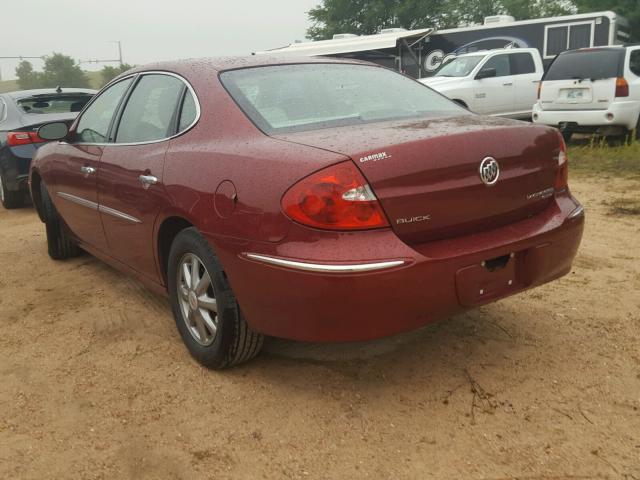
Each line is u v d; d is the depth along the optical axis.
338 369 3.13
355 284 2.39
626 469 2.34
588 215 6.18
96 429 2.68
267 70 3.39
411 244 2.57
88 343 3.54
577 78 10.19
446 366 3.13
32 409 2.85
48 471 2.41
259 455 2.48
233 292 2.84
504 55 13.13
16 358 3.38
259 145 2.77
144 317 3.89
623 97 9.86
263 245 2.56
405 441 2.54
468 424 2.64
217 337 2.98
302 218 2.44
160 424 2.71
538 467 2.36
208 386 3.01
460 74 12.98
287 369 3.14
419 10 36.91
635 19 25.56
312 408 2.79
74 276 4.79
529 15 37.84
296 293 2.49
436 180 2.56
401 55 18.75
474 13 38.75
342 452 2.49
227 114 3.04
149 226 3.35
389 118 3.12
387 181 2.46
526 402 2.79
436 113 3.29
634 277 4.29
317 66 3.56
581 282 4.22
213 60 3.54
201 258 2.97
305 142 2.66
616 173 8.40
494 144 2.77
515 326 3.56
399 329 2.54
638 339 3.36
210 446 2.55
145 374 3.15
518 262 2.87
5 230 6.68
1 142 7.65
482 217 2.74
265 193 2.55
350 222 2.41
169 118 3.39
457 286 2.61
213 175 2.82
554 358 3.18
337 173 2.42
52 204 5.00
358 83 3.47
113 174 3.68
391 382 2.99
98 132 4.15
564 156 3.14
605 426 2.60
